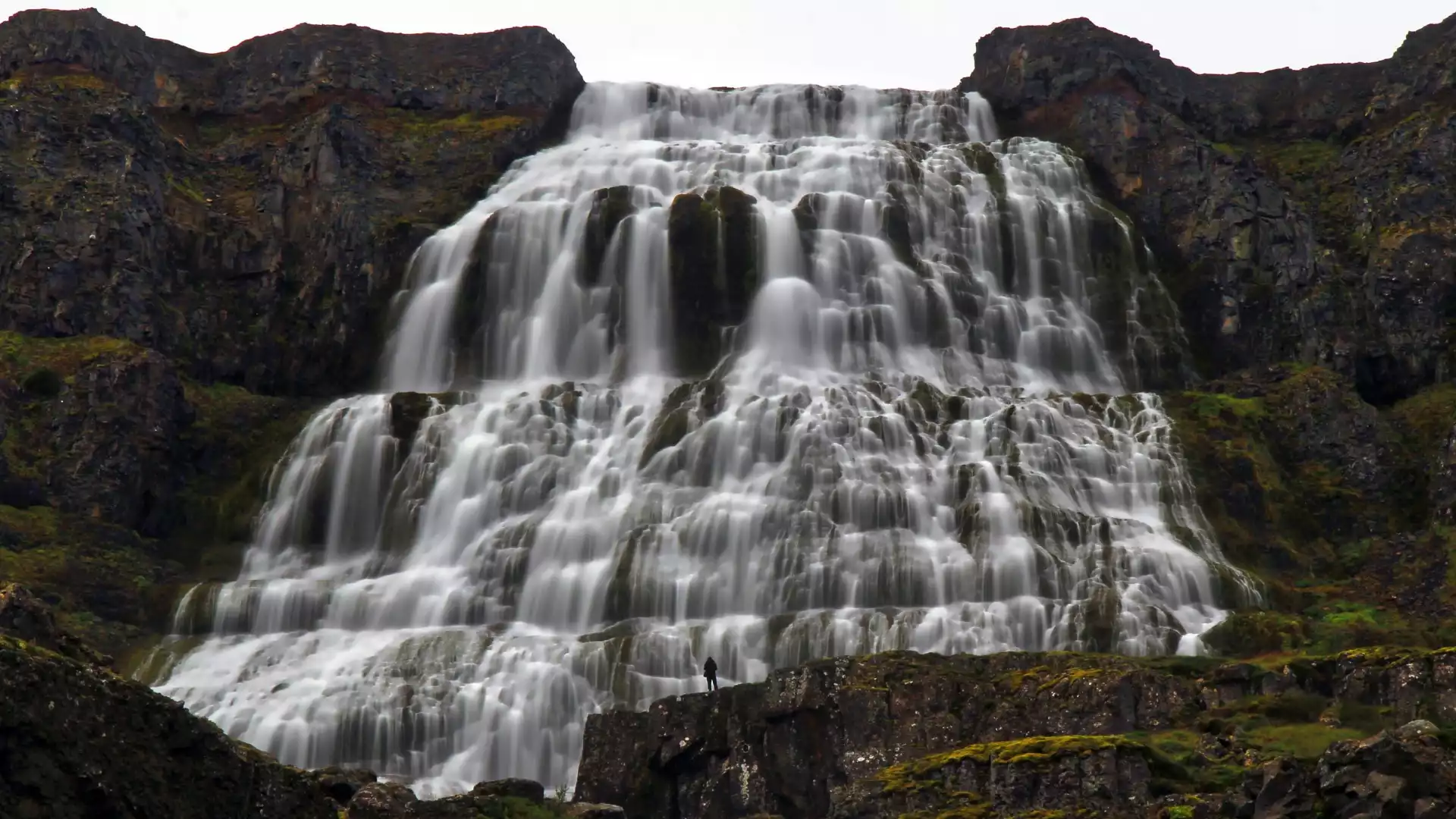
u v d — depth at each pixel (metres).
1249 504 76.38
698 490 75.50
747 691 57.41
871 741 55.41
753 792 55.97
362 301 91.19
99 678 40.78
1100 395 81.31
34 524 75.38
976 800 49.25
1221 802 45.44
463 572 73.31
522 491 77.44
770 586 69.88
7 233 87.06
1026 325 89.56
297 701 63.94
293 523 78.75
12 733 39.06
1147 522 74.38
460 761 63.12
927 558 69.31
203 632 71.75
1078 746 49.00
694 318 87.62
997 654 58.25
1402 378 87.19
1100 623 64.56
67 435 78.81
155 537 79.44
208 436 83.19
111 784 40.19
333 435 80.38
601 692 64.19
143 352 82.50
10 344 82.56
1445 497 75.62
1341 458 80.44
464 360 89.00
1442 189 91.25
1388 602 71.12
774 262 88.81
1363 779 42.41
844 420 77.19
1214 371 90.06
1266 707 53.78
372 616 72.00
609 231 89.56
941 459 76.81
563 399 81.06
